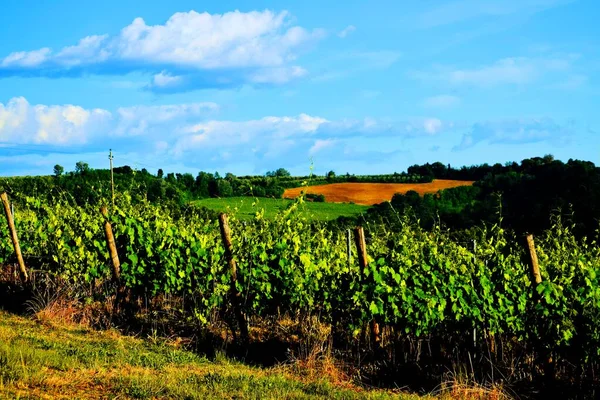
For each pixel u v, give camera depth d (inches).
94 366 304.8
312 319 400.5
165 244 452.8
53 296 459.8
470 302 346.0
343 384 324.8
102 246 466.9
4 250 556.4
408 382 331.6
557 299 321.4
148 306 455.8
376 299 350.0
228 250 401.1
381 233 509.0
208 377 303.6
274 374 331.9
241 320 392.2
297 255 421.4
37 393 245.8
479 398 306.0
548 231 454.6
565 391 314.0
